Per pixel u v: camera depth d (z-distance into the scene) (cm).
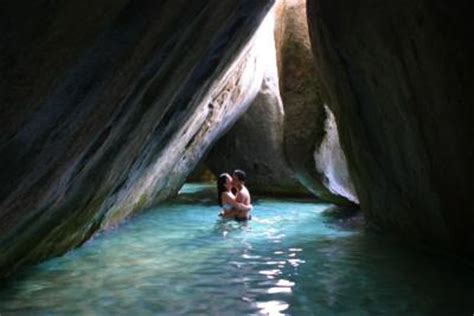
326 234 1004
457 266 720
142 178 1027
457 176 645
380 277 668
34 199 473
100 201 794
